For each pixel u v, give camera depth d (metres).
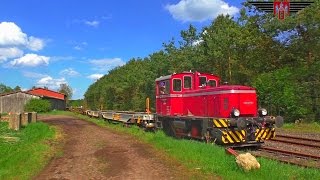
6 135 23.39
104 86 92.50
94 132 27.22
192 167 12.73
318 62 33.66
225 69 41.00
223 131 17.45
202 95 20.09
